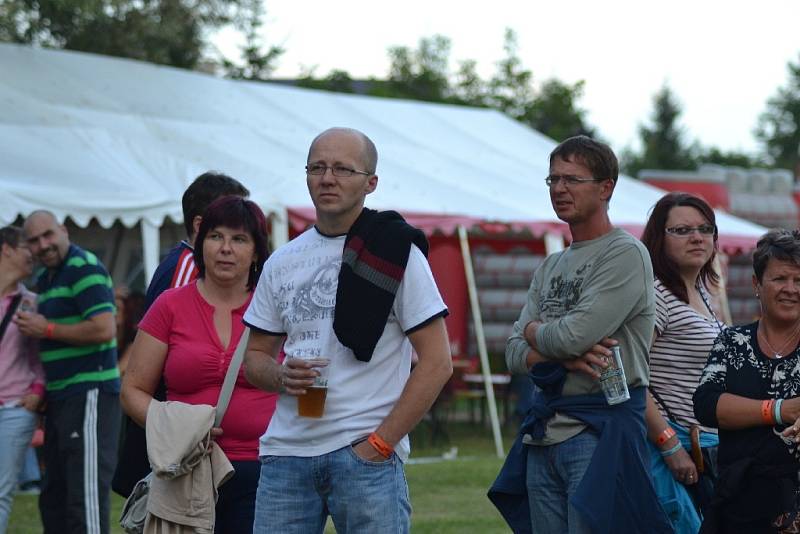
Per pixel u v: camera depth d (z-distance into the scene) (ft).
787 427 30.83
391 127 124.98
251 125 105.91
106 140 86.43
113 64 109.60
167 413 33.19
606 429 32.45
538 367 33.73
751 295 160.15
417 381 28.53
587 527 32.53
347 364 28.78
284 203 82.43
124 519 34.06
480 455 90.79
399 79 285.02
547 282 34.88
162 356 35.04
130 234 88.28
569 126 294.05
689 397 36.47
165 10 153.89
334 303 29.01
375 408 28.73
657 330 36.60
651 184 185.37
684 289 37.37
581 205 33.53
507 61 293.84
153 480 33.22
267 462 29.60
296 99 121.19
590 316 32.27
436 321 28.89
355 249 28.86
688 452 36.32
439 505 67.21
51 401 48.42
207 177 39.17
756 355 31.86
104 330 48.06
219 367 34.37
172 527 32.99
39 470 72.43
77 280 48.37
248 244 35.19
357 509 28.35
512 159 125.49
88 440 48.06
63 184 75.56
